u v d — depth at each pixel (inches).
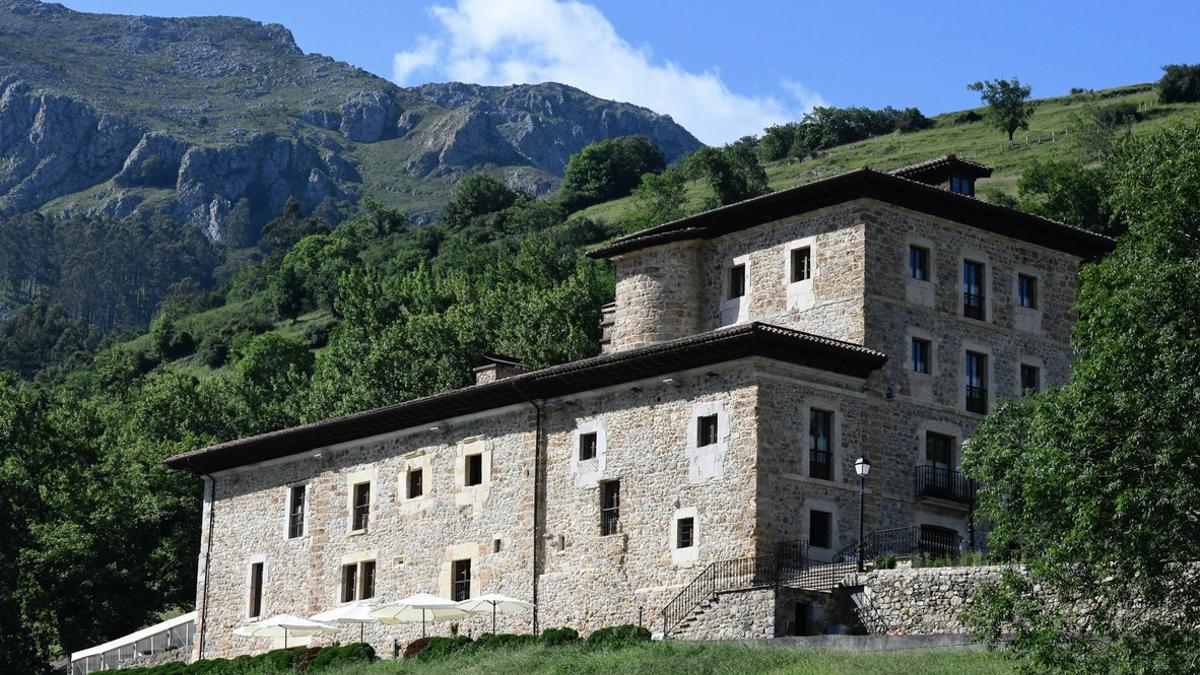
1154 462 1318.9
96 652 2721.5
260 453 2635.3
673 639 1942.7
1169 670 1279.5
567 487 2188.7
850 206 2182.6
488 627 2240.4
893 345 2150.6
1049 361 2311.8
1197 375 1330.0
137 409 3887.8
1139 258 1448.1
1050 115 6643.7
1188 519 1304.1
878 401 2116.1
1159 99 6112.2
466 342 3636.8
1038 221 2292.1
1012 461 1444.4
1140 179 1513.3
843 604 1908.2
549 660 1898.4
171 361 6737.2
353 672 2118.6
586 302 3718.0
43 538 2898.6
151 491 3198.8
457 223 7539.4
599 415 2175.2
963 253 2257.6
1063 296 2354.8
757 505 1963.6
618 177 7603.4
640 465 2107.5
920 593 1836.9
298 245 7652.6
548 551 2191.2
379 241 7332.7
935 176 2381.9
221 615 2640.3
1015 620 1616.6
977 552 1984.5
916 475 2127.2
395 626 2367.1
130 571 3021.7
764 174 6471.5
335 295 6363.2
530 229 6756.9
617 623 2078.0
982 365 2244.1
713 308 2333.9
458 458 2345.0
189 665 2413.9
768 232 2284.7
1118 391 1350.9
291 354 5556.1
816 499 2021.4
